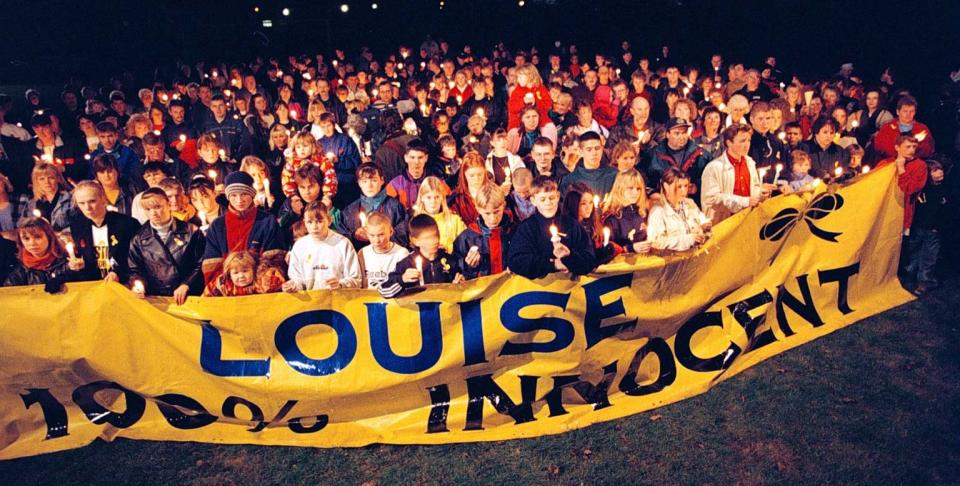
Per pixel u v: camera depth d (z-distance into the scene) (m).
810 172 7.78
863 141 9.91
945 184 7.57
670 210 5.69
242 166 7.12
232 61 24.17
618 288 5.32
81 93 14.62
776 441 5.01
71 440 5.31
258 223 5.68
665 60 18.12
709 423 5.24
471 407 5.30
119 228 5.68
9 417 5.28
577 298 5.24
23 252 5.45
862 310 6.67
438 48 19.73
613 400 5.51
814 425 5.16
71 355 5.18
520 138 8.47
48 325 5.12
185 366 5.23
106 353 5.20
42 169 6.50
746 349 5.97
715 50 20.67
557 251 4.91
